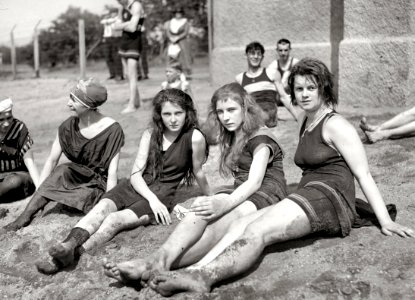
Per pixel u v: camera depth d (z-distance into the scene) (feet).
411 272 10.39
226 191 12.23
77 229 12.32
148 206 13.25
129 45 29.86
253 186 11.98
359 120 22.38
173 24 44.86
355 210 11.78
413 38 24.09
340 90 26.94
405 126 18.71
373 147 18.56
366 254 10.98
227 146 13.10
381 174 15.97
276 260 11.18
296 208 10.74
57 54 80.18
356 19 26.17
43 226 14.39
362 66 25.85
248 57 23.07
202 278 9.97
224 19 34.88
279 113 25.29
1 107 16.02
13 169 16.92
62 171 14.65
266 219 10.56
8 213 15.70
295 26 30.73
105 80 50.19
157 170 13.78
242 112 12.60
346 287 10.13
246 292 10.14
